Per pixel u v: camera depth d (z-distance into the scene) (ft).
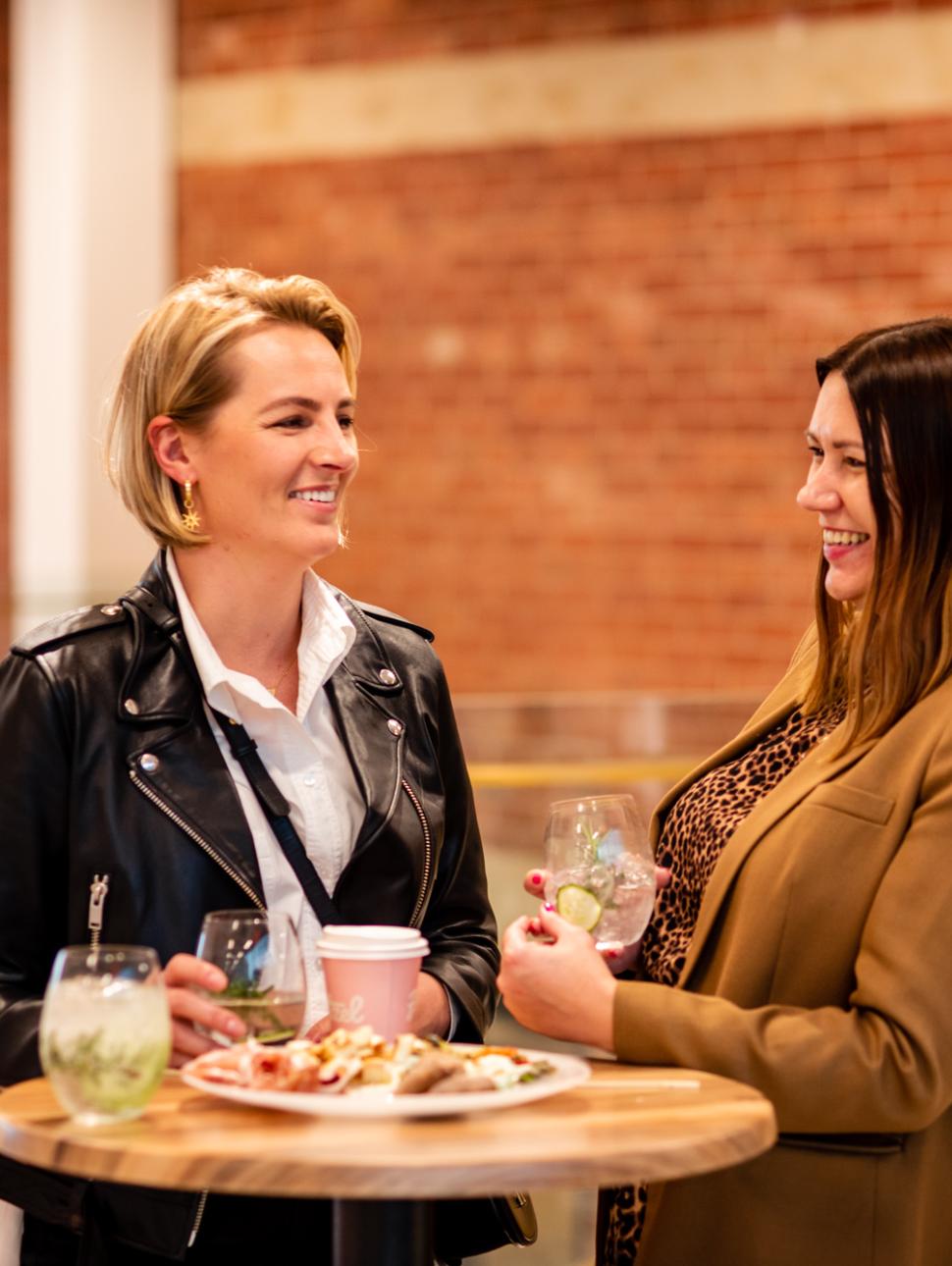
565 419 25.64
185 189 28.32
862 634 7.55
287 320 8.08
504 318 26.02
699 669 24.79
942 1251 7.42
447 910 8.68
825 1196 7.20
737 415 24.47
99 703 7.84
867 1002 6.89
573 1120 6.05
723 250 24.47
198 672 8.00
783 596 24.21
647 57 24.82
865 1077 6.77
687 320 24.73
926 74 23.13
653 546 25.08
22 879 7.73
